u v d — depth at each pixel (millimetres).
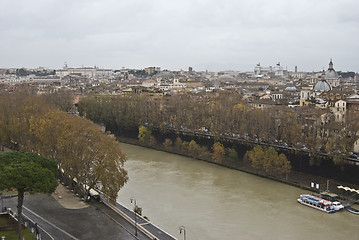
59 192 158375
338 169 190375
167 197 172875
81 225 126688
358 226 143250
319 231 138875
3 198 148000
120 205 147875
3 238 109125
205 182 196625
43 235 117000
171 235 128625
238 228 140750
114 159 148125
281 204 165375
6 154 115250
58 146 156125
